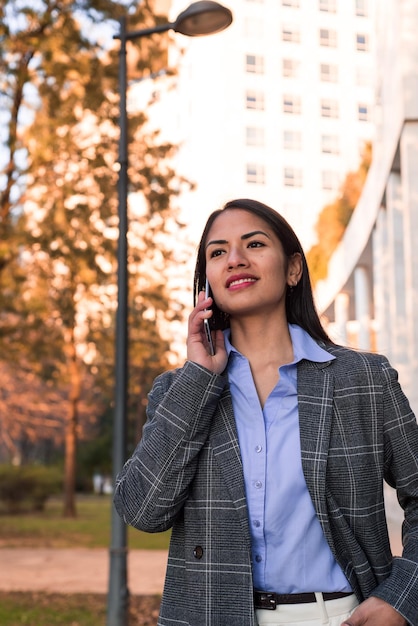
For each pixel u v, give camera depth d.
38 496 23.41
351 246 20.86
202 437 1.76
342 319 23.64
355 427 1.78
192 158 31.14
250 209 1.93
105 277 11.62
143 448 1.78
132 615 7.34
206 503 1.75
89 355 18.81
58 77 10.71
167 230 12.40
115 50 11.15
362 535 1.75
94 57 10.95
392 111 13.59
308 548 1.72
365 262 20.44
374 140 17.22
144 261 12.70
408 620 1.67
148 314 13.45
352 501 1.74
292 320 2.02
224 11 6.75
